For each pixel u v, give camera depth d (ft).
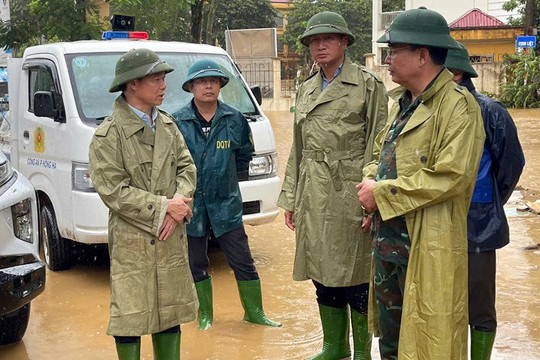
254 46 93.71
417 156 10.71
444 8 121.60
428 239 10.58
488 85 94.17
